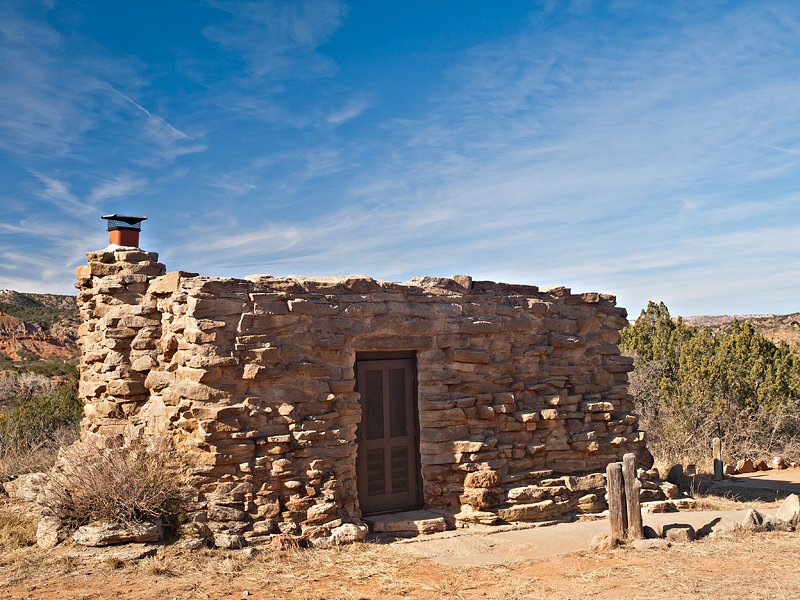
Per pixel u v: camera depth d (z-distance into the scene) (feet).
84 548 25.18
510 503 33.24
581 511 35.37
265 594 21.63
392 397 33.94
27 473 38.96
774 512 35.81
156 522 26.61
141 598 20.86
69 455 30.91
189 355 29.07
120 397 33.17
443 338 34.22
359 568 24.94
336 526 29.32
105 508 26.37
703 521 31.94
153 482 27.63
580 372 38.40
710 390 63.77
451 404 33.73
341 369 31.81
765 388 62.80
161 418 31.19
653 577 22.82
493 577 23.93
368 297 32.68
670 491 38.19
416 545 28.71
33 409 58.13
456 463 33.30
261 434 29.37
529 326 36.94
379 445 33.35
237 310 29.60
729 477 51.19
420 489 34.04
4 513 31.55
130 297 34.04
